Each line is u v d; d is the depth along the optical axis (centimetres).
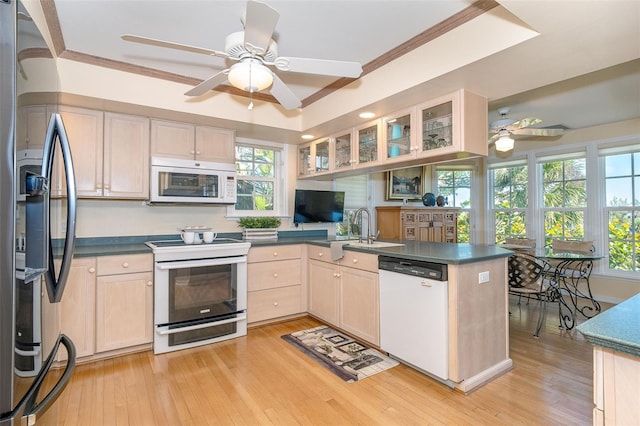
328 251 340
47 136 128
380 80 270
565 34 172
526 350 288
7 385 95
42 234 121
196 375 244
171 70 284
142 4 193
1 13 96
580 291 466
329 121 332
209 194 339
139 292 281
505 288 258
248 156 418
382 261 272
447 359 223
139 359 270
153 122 318
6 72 96
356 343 300
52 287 134
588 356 275
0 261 95
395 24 213
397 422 189
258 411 200
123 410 200
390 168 341
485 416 194
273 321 360
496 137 379
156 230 348
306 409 202
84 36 229
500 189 573
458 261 219
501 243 518
